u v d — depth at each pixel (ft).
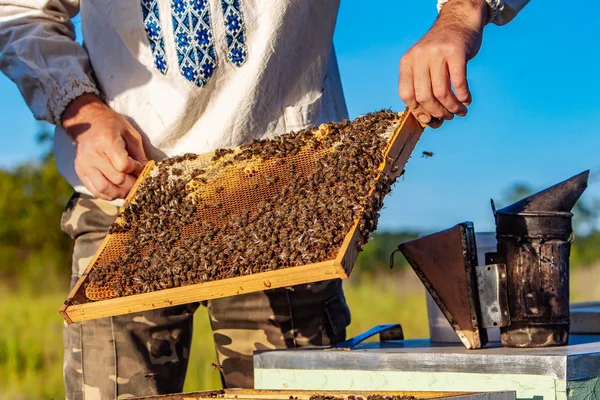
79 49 11.50
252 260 8.18
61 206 79.20
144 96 11.25
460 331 9.07
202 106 11.15
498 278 8.93
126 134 10.64
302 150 9.55
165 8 10.94
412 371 8.54
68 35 11.87
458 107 8.68
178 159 10.23
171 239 9.31
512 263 8.93
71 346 11.46
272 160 9.64
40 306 52.37
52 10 11.69
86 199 11.52
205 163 10.11
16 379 28.76
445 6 9.48
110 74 11.34
